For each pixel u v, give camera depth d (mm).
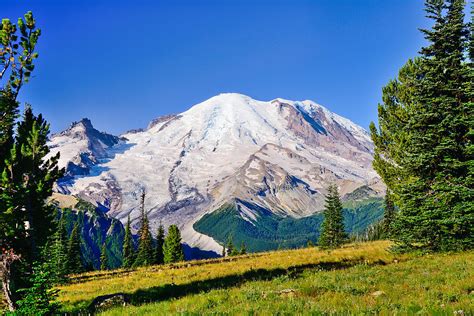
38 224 22766
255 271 24594
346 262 25344
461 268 17578
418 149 25953
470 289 13047
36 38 21266
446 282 14477
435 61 25641
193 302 14992
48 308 16062
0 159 22312
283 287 16172
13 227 20797
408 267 19859
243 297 14469
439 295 12375
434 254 24062
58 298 22281
